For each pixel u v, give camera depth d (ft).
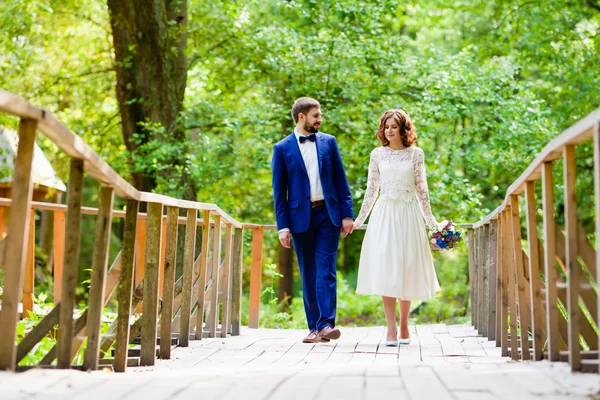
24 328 18.37
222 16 39.88
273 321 38.17
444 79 38.04
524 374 10.44
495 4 49.39
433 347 18.51
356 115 40.34
